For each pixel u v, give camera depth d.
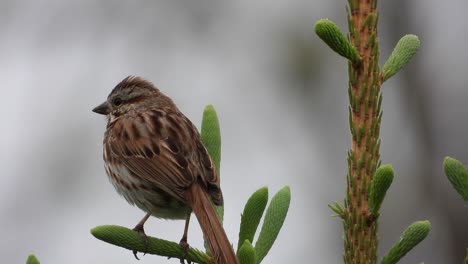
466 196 5.04
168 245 5.46
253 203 5.34
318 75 14.90
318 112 15.13
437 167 15.04
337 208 5.36
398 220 14.59
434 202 14.75
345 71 14.92
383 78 5.40
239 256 5.01
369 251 5.29
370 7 5.32
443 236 14.55
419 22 15.47
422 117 15.27
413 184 14.90
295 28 14.87
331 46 5.25
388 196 14.73
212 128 6.31
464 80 15.27
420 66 15.38
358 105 5.34
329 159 15.29
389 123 15.38
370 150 5.32
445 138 15.17
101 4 14.31
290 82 14.92
